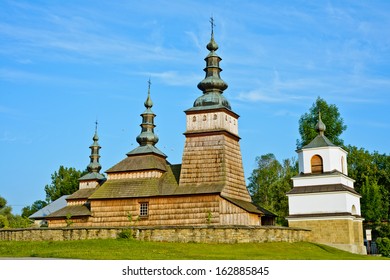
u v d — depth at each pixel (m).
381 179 85.44
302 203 56.53
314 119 86.25
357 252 55.53
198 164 63.09
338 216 54.09
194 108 65.56
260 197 112.25
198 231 46.09
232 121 67.00
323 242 54.22
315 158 58.72
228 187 61.62
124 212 64.75
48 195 134.38
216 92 67.75
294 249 45.53
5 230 53.22
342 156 60.81
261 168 117.31
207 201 60.25
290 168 113.38
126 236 47.22
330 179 56.50
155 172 66.44
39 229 51.03
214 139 63.38
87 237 48.62
